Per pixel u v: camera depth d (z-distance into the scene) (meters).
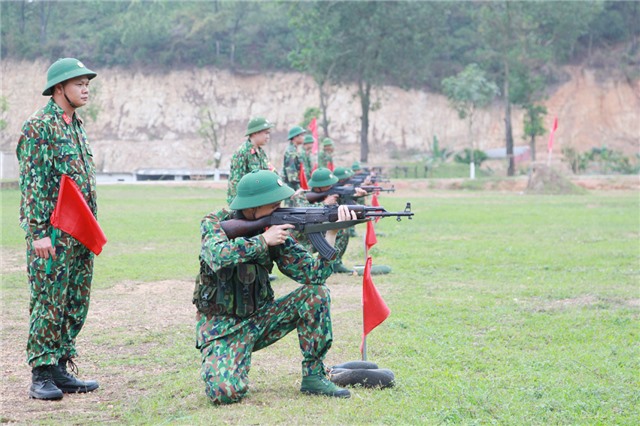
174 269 14.31
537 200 38.19
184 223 23.83
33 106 85.06
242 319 6.42
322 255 6.39
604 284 12.65
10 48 87.25
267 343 6.62
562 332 9.15
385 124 82.00
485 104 72.88
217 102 84.06
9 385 7.14
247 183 6.40
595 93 80.94
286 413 5.97
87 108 71.75
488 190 51.84
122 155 80.31
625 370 7.43
